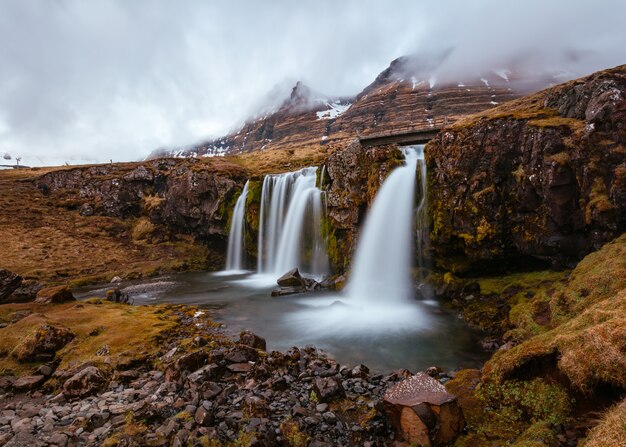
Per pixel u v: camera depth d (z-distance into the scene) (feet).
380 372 46.68
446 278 77.15
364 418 31.22
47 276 136.87
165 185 213.05
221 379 40.19
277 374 41.39
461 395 31.94
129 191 220.64
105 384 41.60
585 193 56.13
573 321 32.58
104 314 69.92
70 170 248.93
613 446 17.10
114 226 202.69
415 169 87.56
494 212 69.15
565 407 25.55
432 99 628.69
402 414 27.02
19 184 242.99
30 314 70.69
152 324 64.18
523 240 65.67
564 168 58.75
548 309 48.55
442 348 54.90
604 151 53.98
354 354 53.42
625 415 18.58
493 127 70.59
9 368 46.91
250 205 153.79
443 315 69.21
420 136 102.68
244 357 44.96
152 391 39.42
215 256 177.78
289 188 140.67
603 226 52.90
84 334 57.06
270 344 58.95
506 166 68.18
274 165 230.07
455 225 75.25
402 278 86.53
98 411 34.94
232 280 134.00
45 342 50.85
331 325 68.23
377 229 93.50
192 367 42.60
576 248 59.00
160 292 113.09
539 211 63.31
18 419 34.55
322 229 119.75
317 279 114.73
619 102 53.88
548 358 28.99
